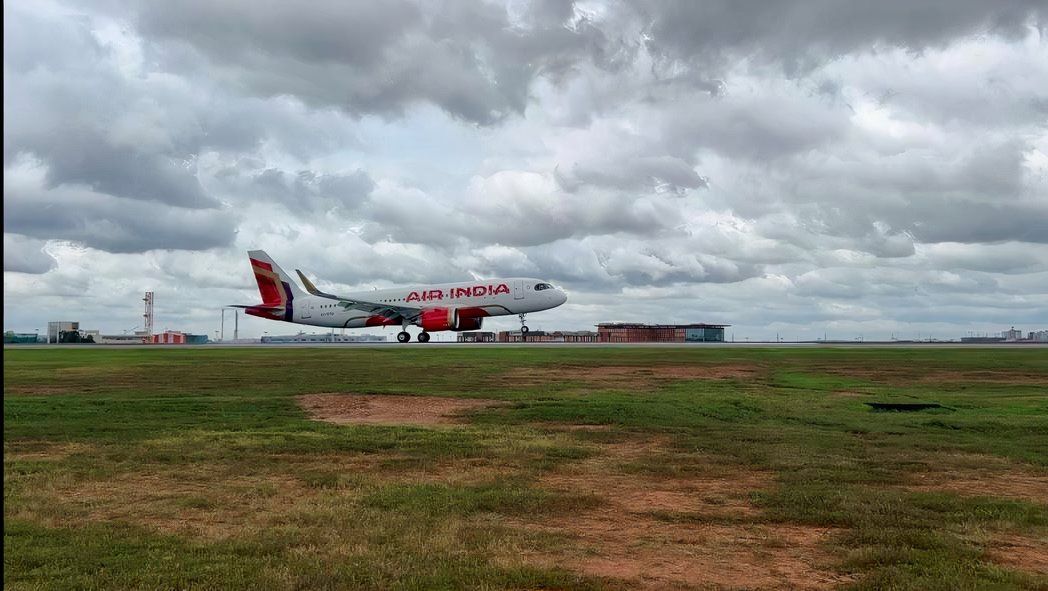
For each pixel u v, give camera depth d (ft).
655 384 96.27
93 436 52.44
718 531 29.48
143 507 32.89
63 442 50.06
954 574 23.97
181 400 75.72
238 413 66.64
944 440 52.80
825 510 32.55
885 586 22.85
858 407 72.95
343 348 219.61
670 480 39.52
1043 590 22.57
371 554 25.80
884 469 42.32
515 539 27.89
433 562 24.94
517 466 43.06
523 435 54.49
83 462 43.11
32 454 45.80
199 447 48.26
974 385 96.37
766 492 36.27
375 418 64.75
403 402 75.46
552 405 71.15
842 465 43.29
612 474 41.01
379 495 35.12
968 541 28.02
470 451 47.47
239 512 31.99
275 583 22.66
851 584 23.08
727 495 35.94
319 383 95.91
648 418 63.16
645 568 24.63
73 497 34.76
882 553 26.20
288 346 263.90
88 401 73.97
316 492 35.96
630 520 31.12
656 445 50.62
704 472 41.57
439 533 28.68
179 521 30.48
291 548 26.55
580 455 46.57
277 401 75.00
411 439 52.19
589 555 26.02
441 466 42.96
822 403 75.77
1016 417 65.46
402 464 43.37
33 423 58.59
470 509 32.60
